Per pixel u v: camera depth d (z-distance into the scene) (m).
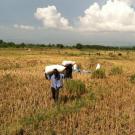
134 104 14.27
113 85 18.86
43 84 18.22
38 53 73.06
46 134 10.38
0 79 19.06
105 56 67.06
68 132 10.63
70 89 16.23
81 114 12.39
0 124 11.32
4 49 99.94
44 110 12.91
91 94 15.76
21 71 24.73
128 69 30.28
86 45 141.50
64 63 17.53
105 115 12.44
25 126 10.98
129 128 11.12
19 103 13.79
